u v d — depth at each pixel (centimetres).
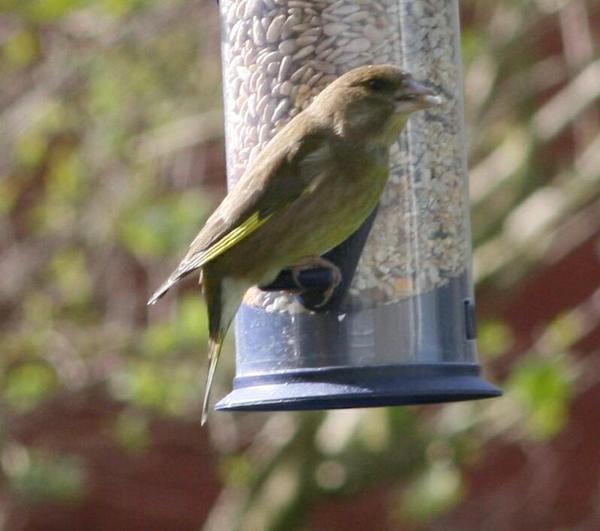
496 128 1359
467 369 845
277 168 801
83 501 1662
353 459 1299
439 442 1292
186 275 793
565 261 1658
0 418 1414
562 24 1341
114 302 1441
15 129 1421
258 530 1321
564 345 1297
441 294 845
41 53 1442
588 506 1611
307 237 803
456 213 856
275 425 1342
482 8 1376
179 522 1680
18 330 1416
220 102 1408
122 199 1406
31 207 1525
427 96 796
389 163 834
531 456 1537
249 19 866
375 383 820
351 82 802
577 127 1359
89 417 1520
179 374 1336
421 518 1286
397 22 852
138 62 1411
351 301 826
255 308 845
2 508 1468
